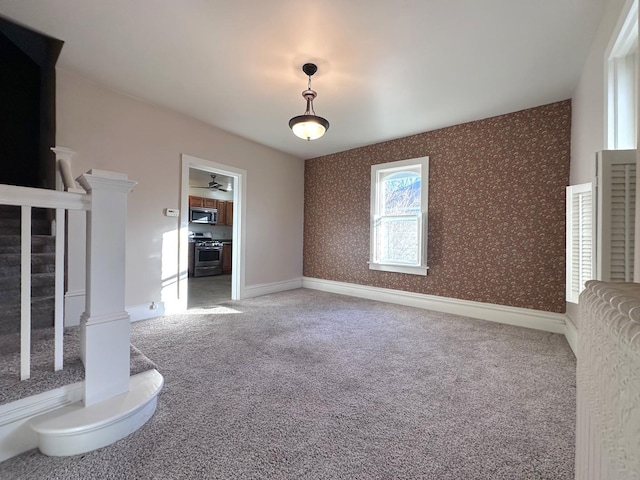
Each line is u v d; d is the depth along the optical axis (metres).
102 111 2.72
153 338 2.47
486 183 3.23
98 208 1.27
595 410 0.50
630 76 1.60
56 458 1.10
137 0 1.70
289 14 1.78
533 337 2.61
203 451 1.16
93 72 2.50
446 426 1.35
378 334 2.64
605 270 1.18
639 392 0.33
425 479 1.04
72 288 2.42
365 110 3.06
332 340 2.47
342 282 4.52
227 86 2.66
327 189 4.74
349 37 1.97
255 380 1.76
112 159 2.80
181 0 1.69
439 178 3.57
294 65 2.31
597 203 1.21
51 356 1.43
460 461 1.13
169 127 3.22
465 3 1.66
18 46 2.23
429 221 3.65
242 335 2.57
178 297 3.34
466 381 1.78
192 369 1.90
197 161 3.47
